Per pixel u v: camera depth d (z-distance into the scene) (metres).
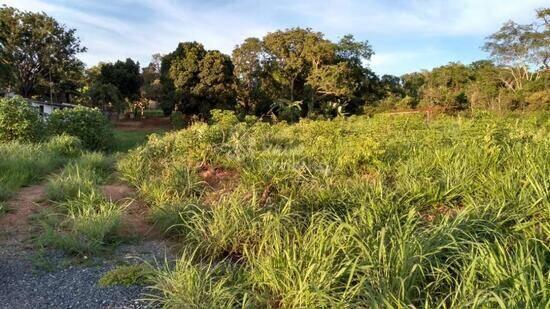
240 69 46.16
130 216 6.28
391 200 4.68
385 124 13.91
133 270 4.16
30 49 47.66
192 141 9.64
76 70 51.81
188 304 3.26
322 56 44.62
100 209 5.85
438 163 6.24
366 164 6.76
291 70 46.19
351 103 47.16
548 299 2.51
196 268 3.78
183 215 5.49
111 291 3.82
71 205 6.11
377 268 3.14
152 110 63.03
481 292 2.63
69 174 8.11
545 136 7.96
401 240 3.36
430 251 3.34
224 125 12.23
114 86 47.28
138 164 8.95
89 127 16.78
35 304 3.59
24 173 8.77
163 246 5.12
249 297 3.39
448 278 3.09
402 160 6.90
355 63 47.50
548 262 3.13
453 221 3.85
